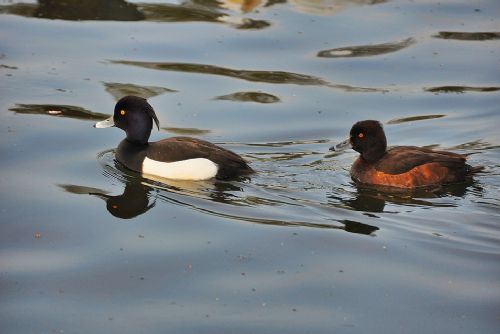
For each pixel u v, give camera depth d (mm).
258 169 13492
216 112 15445
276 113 15484
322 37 18562
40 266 10586
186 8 20078
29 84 16062
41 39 18016
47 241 11203
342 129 14984
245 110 15555
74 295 9969
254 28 18938
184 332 9250
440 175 13031
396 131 14859
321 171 13547
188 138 13617
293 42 18281
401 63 17516
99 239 11266
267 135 14703
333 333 9312
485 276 10516
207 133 14648
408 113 15578
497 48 18156
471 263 10812
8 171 13125
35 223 11656
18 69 16609
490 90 16406
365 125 13352
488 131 14836
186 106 15625
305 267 10648
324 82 16734
